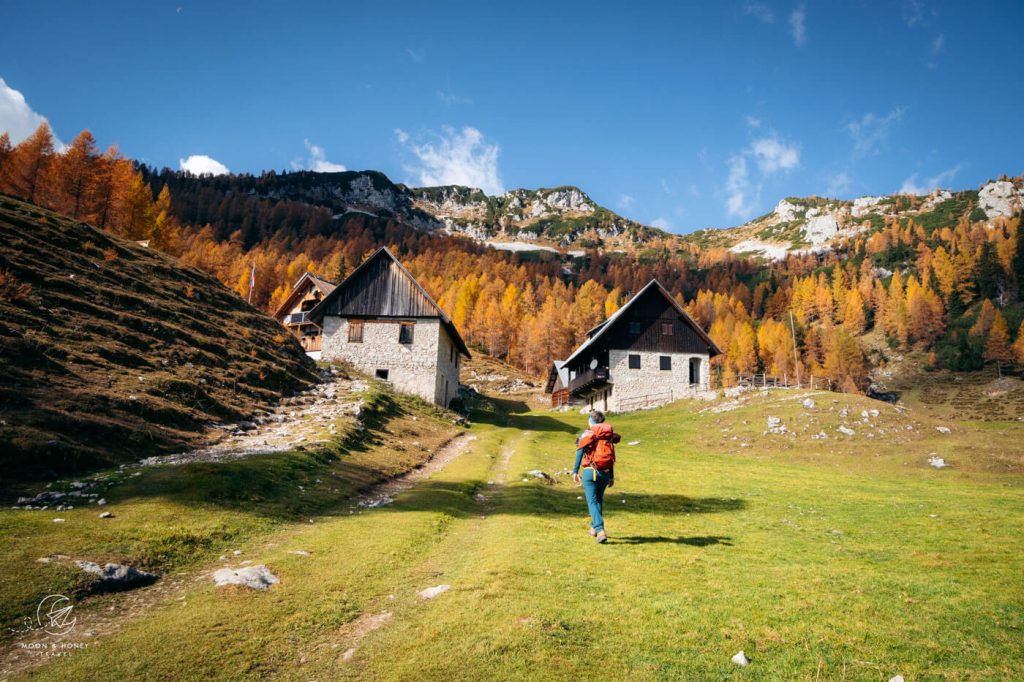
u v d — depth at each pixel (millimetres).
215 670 5500
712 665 5461
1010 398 102125
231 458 16875
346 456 20234
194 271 39594
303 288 57406
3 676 5305
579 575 8156
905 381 123875
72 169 66875
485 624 6297
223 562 9273
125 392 20406
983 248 171000
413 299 43219
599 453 10703
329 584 8008
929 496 17250
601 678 5184
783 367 126750
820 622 6527
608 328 51844
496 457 25188
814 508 15078
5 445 13477
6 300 22859
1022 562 9227
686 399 46312
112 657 5723
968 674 5258
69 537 9117
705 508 14992
